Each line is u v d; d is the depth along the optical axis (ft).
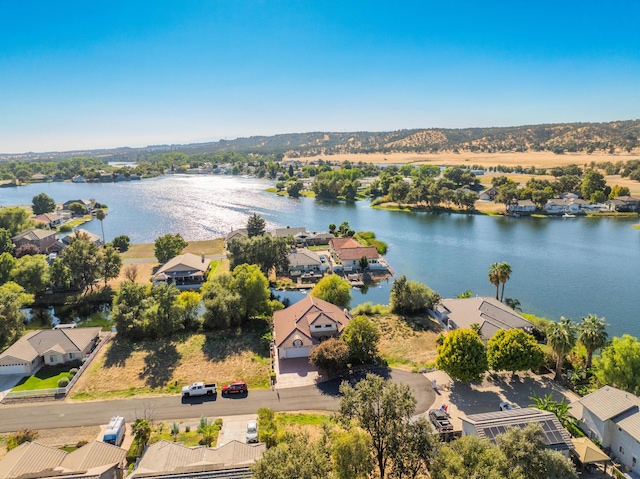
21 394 178.19
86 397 178.50
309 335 212.84
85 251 307.58
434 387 182.09
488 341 196.03
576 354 205.77
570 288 318.86
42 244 404.36
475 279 341.62
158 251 369.30
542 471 107.04
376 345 219.41
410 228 527.81
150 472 117.39
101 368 201.05
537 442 112.27
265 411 159.33
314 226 541.34
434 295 264.93
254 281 253.65
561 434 132.67
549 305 288.10
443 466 102.06
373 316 259.80
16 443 144.25
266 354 214.07
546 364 196.44
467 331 181.06
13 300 228.02
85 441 148.25
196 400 175.63
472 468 103.09
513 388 181.57
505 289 318.24
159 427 157.07
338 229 501.56
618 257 395.96
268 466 95.25
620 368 164.66
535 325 226.58
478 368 175.01
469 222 563.48
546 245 441.68
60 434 154.10
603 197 627.05
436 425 151.94
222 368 201.36
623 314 273.54
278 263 334.65
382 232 506.48
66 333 217.15
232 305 242.78
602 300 296.10
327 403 172.65
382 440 106.83
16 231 448.24
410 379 189.67
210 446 144.87
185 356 212.02
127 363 205.57
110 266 312.29
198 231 511.40
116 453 132.67
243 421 160.97
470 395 176.55
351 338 198.18
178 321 231.91
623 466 134.62
